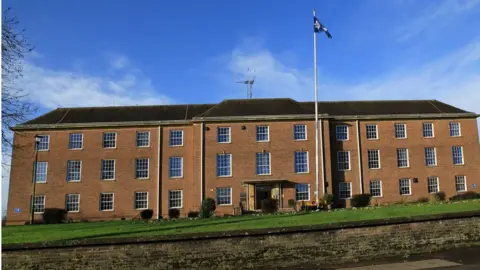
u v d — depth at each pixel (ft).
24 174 132.36
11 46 48.83
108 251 39.58
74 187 132.77
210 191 129.59
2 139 51.26
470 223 48.49
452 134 143.43
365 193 135.03
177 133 138.31
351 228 44.34
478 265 39.86
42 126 135.23
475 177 141.08
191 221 80.84
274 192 131.75
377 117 140.67
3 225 119.34
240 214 118.32
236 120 134.10
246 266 41.22
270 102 146.41
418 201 133.18
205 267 40.52
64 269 38.88
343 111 146.10
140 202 133.49
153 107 150.41
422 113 143.64
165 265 39.99
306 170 133.08
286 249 42.34
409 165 139.33
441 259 42.86
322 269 41.01
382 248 44.75
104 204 132.57
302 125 135.74
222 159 132.46
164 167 135.64
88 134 136.36
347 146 138.31
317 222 58.44
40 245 38.91
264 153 133.18
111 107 149.59
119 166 135.03
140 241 40.04
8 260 38.42
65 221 128.06
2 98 49.62
